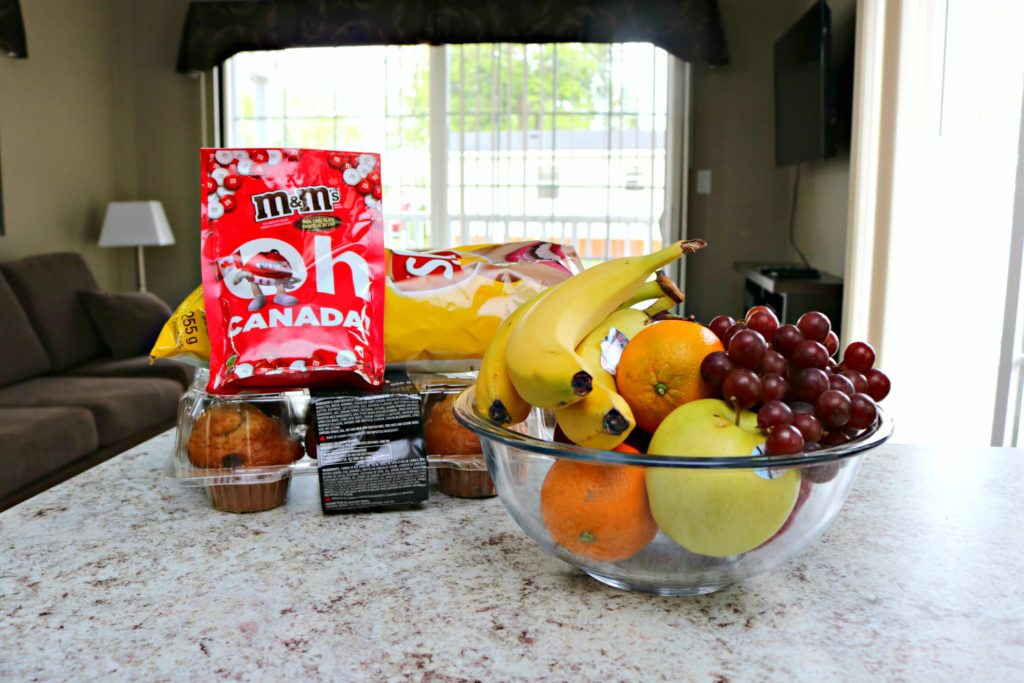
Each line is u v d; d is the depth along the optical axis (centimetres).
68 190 449
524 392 53
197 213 493
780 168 452
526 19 442
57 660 51
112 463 91
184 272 498
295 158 76
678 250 60
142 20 484
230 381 73
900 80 271
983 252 240
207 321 75
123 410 310
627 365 57
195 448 74
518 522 58
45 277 366
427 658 51
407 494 75
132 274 498
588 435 52
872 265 281
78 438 285
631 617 56
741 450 51
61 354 356
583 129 462
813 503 52
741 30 447
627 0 436
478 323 80
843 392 55
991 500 79
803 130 353
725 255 462
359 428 74
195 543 69
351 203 77
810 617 56
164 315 385
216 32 464
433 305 80
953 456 94
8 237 404
